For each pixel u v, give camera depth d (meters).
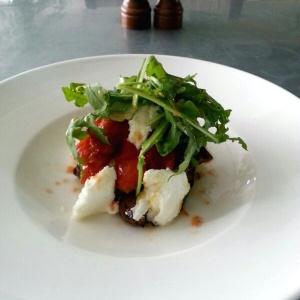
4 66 0.54
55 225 0.30
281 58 0.59
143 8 0.65
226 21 0.72
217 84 0.43
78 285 0.23
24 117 0.38
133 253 0.28
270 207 0.29
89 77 0.43
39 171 0.35
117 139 0.33
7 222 0.28
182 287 0.23
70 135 0.31
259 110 0.39
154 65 0.33
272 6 0.81
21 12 0.74
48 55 0.58
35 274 0.23
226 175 0.35
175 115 0.31
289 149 0.35
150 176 0.30
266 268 0.23
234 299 0.22
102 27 0.68
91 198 0.30
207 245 0.26
